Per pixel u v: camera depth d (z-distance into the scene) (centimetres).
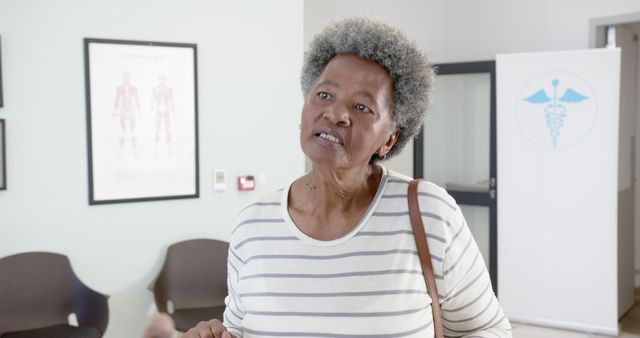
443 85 525
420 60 109
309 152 105
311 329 106
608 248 423
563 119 430
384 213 109
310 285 107
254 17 367
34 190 311
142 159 338
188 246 345
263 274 110
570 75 427
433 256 105
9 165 304
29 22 304
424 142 535
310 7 464
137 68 332
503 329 115
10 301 298
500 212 455
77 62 317
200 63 352
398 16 516
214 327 114
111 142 328
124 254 336
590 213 427
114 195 331
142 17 333
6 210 305
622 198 459
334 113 102
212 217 361
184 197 350
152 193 342
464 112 515
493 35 519
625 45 482
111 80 326
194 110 350
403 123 112
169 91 342
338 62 107
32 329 297
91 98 321
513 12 506
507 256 455
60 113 315
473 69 493
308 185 113
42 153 312
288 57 380
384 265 105
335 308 105
